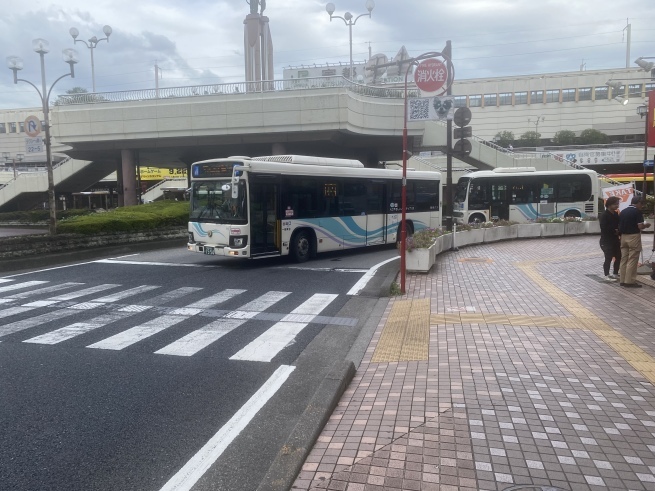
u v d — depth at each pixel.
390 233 19.02
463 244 18.81
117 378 6.18
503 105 69.31
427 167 41.22
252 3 34.84
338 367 5.92
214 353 7.16
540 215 25.75
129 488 3.86
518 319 8.29
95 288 11.91
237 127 28.64
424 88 12.01
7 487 3.86
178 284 12.41
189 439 4.64
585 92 67.06
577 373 5.80
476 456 4.00
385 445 4.21
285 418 5.09
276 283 12.52
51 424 4.92
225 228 14.46
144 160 43.31
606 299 9.67
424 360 6.45
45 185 41.19
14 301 10.48
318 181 16.45
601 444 4.17
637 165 52.34
